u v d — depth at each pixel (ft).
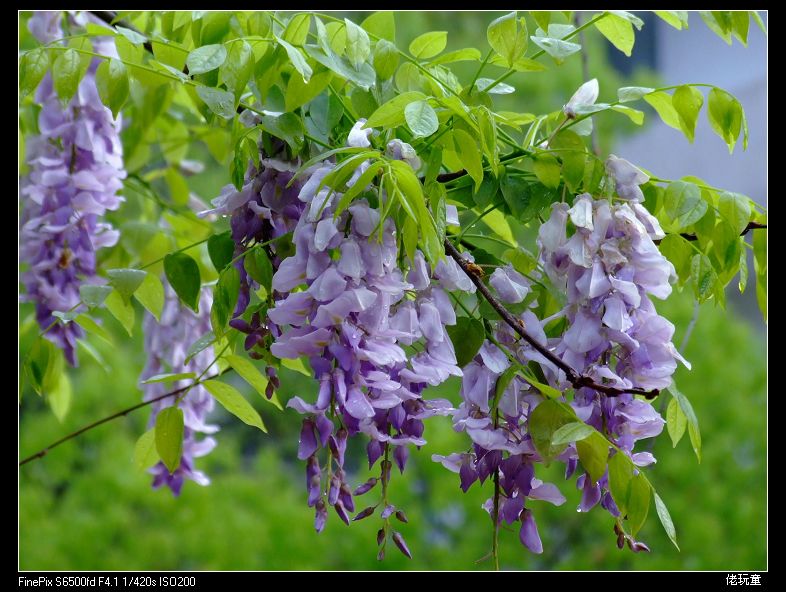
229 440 22.53
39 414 22.04
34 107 10.94
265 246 6.73
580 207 6.52
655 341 6.54
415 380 6.28
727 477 19.38
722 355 20.02
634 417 6.36
